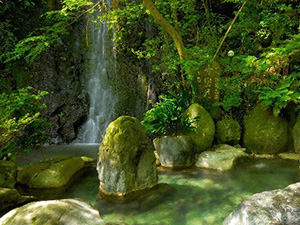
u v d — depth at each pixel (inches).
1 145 181.5
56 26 320.2
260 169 220.4
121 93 404.5
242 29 323.6
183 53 283.7
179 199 161.5
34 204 98.7
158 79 393.4
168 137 239.0
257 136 267.9
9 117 184.2
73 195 171.2
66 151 315.3
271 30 300.7
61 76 378.3
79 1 290.4
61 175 187.8
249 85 291.6
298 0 307.9
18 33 362.3
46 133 216.7
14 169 178.1
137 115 397.1
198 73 286.5
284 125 264.2
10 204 135.7
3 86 335.6
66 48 387.5
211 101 291.3
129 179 164.1
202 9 384.5
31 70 360.2
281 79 269.6
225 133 267.7
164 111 265.4
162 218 136.7
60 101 370.9
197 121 253.8
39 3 373.1
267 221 92.0
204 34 342.0
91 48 406.0
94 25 410.0
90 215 96.6
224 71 312.7
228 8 381.7
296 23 283.7
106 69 407.2
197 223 130.6
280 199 105.7
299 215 94.6
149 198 162.1
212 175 208.4
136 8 322.3
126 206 151.6
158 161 247.1
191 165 236.5
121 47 406.9
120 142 161.8
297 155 252.2
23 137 201.0
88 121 390.9
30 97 195.5
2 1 334.3
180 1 308.7
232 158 228.4
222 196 166.2
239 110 295.0
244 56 273.6
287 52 228.1
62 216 91.6
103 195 166.4
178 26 343.9
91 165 242.7
